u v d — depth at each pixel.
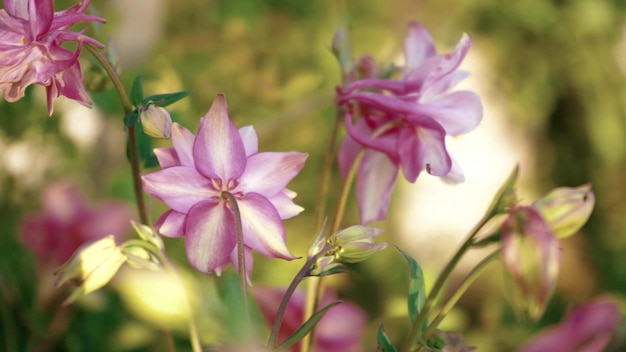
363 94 0.71
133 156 0.69
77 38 0.65
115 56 0.73
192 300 0.66
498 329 1.04
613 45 2.13
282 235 0.65
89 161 1.12
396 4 1.79
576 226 0.66
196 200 0.65
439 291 0.67
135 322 0.85
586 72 2.11
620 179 2.12
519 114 2.09
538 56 2.10
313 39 1.53
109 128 1.13
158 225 0.66
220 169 0.65
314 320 0.63
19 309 0.86
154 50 1.37
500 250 0.66
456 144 2.00
